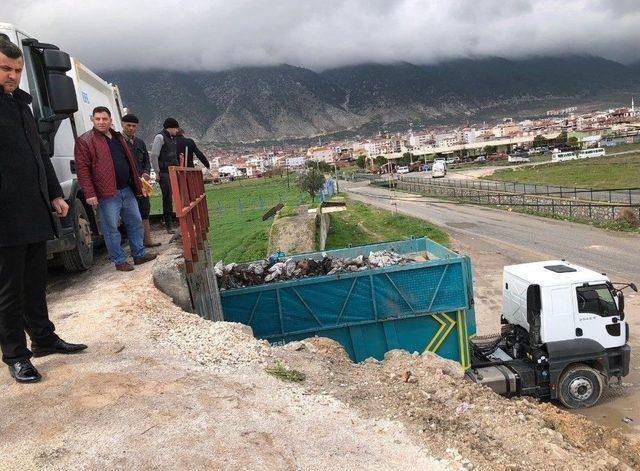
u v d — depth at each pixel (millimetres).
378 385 5164
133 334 5145
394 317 11000
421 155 146375
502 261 24391
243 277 11617
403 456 3832
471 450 4121
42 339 4457
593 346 10773
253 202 61938
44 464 3027
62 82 6332
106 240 7141
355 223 41156
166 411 3723
